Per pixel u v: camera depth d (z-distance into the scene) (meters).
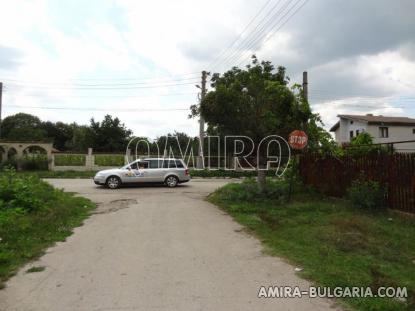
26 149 34.53
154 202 14.10
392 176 10.22
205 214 11.27
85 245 7.46
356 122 46.28
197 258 6.55
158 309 4.43
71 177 28.59
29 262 6.30
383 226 8.76
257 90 14.67
